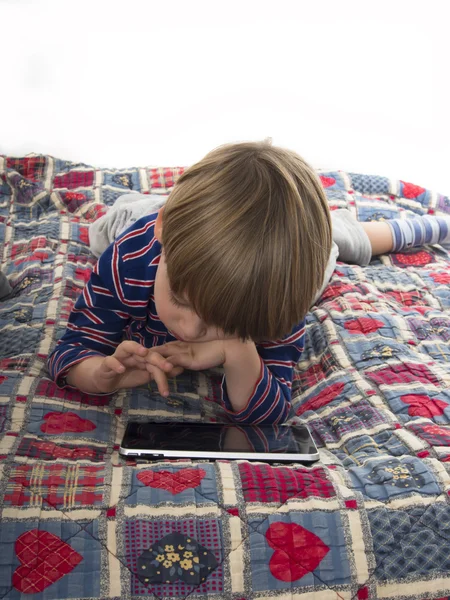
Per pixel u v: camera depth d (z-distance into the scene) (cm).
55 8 266
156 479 78
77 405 94
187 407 101
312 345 117
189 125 233
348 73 264
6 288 119
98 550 71
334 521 75
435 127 249
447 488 80
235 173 77
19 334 106
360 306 121
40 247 132
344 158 230
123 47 257
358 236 143
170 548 72
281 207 75
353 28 280
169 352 95
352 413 97
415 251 154
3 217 144
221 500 76
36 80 238
